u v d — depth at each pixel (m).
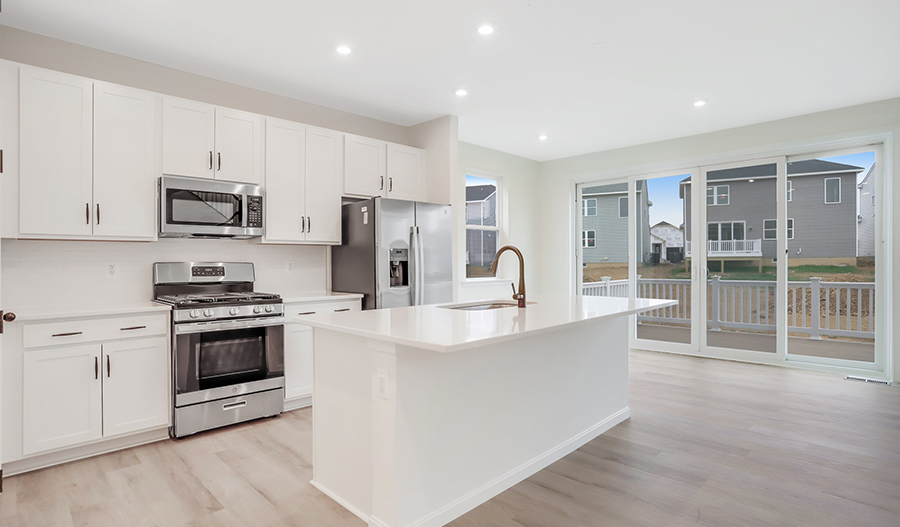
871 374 4.38
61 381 2.57
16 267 2.82
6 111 2.56
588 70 3.51
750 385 4.15
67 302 3.00
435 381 1.99
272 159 3.64
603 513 2.09
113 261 3.18
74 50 3.02
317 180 3.92
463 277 5.61
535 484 2.38
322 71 3.51
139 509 2.11
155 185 3.09
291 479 2.41
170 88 3.41
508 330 1.84
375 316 2.30
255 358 3.29
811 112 4.51
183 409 2.95
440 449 2.02
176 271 3.39
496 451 2.30
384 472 1.88
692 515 2.06
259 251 3.88
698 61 3.36
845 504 2.13
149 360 2.87
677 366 4.89
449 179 4.55
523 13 2.69
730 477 2.42
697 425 3.19
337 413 2.20
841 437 2.94
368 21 2.78
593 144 5.73
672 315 5.62
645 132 5.20
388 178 4.43
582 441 2.88
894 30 2.88
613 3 2.58
